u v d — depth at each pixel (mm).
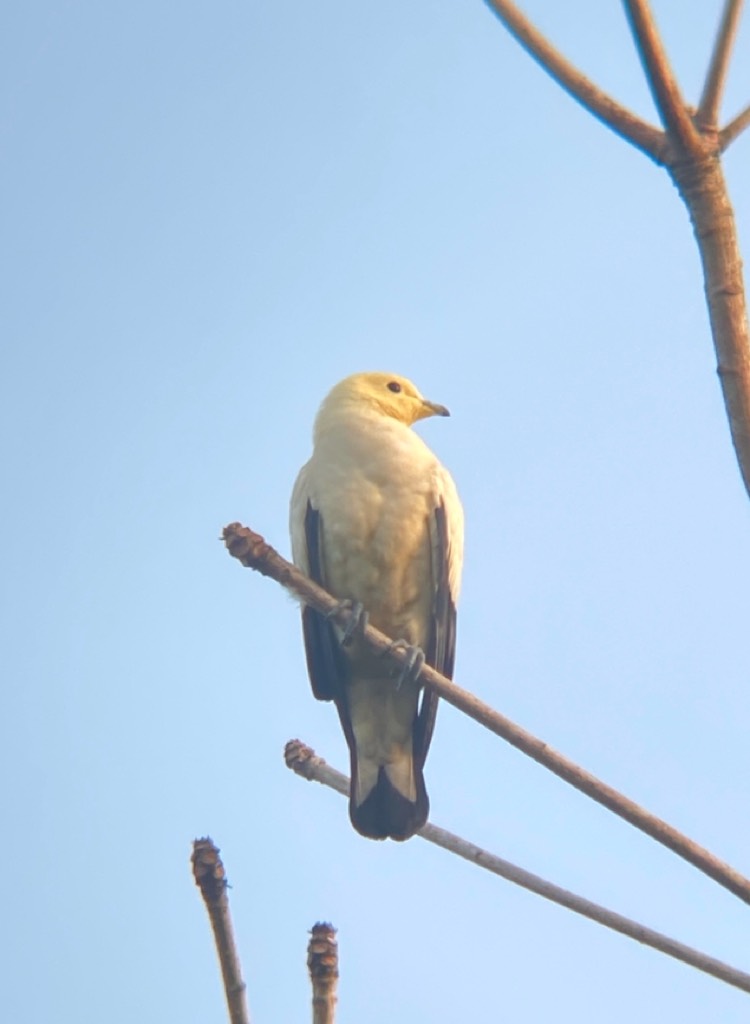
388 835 13289
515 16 7254
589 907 8133
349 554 13523
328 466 13789
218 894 6609
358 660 13492
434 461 13977
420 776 13523
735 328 6875
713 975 7734
